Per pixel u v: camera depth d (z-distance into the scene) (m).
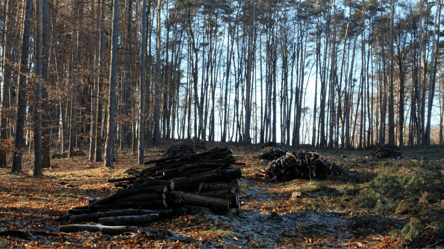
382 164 15.48
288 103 43.31
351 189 9.56
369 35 38.62
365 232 6.49
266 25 39.81
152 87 29.05
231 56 41.84
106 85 20.47
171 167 8.16
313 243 6.00
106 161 16.45
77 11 22.36
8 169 15.37
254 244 5.72
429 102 31.05
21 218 6.29
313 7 38.97
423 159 18.78
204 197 7.02
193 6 35.38
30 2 13.14
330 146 35.75
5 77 14.37
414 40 35.75
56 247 4.78
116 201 7.11
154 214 6.47
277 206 8.76
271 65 40.69
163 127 38.84
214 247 5.29
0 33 16.44
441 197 8.29
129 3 22.17
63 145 25.88
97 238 5.41
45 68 14.90
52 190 9.79
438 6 31.98
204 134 33.78
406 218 6.86
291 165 12.83
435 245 5.39
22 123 13.54
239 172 7.64
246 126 34.22
